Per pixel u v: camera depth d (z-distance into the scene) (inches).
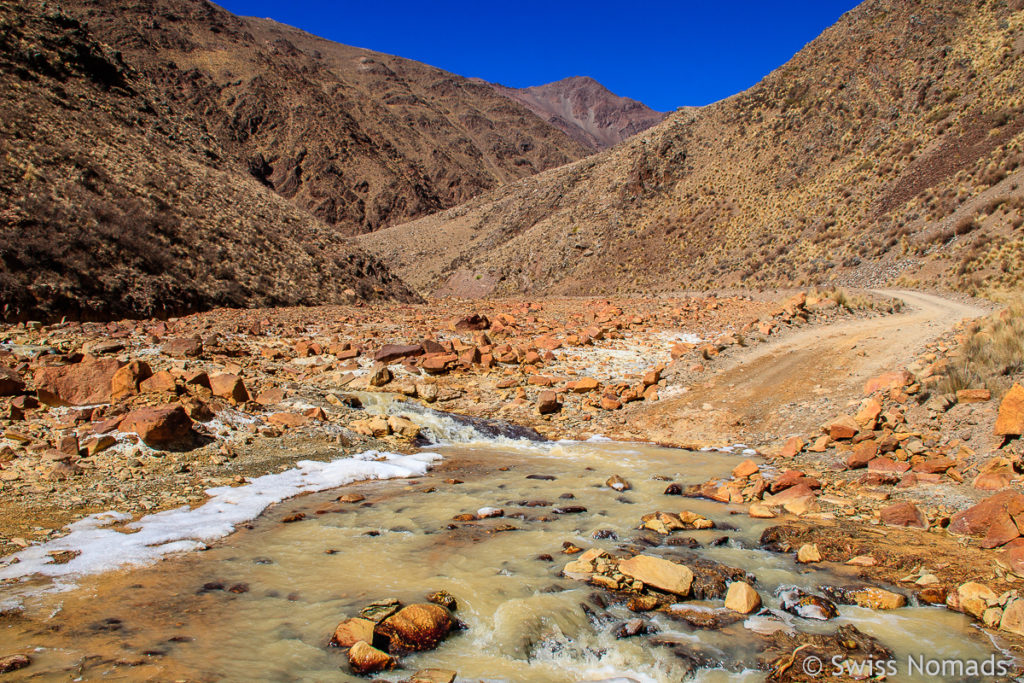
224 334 739.4
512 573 237.8
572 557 253.4
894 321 861.8
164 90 5128.0
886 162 2217.0
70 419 377.4
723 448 480.1
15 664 166.2
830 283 1747.0
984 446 360.8
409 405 550.3
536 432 526.0
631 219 2972.4
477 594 220.4
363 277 1627.7
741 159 2866.6
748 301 1328.7
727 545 271.1
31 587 213.6
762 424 524.4
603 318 1036.5
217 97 5383.9
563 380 653.3
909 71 2472.9
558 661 185.2
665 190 3034.0
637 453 462.3
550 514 309.1
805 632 201.2
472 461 429.7
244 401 468.4
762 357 707.4
